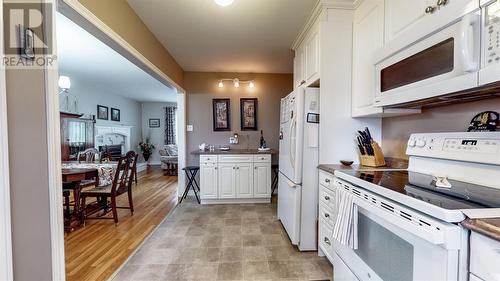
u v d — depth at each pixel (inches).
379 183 50.1
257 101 181.9
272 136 183.0
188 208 149.0
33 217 44.2
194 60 153.6
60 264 49.1
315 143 92.1
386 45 61.2
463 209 31.9
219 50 135.7
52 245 47.5
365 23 78.7
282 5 89.2
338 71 88.2
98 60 153.6
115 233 111.1
